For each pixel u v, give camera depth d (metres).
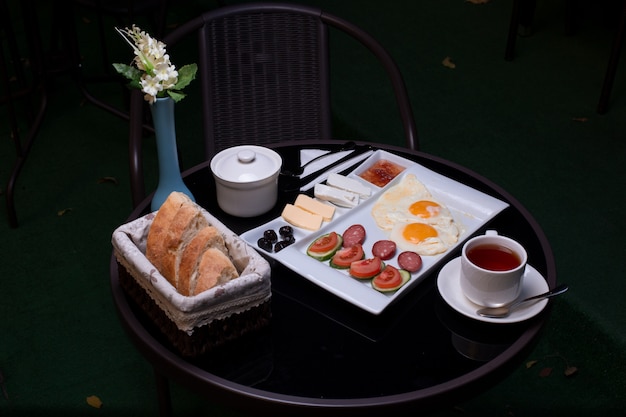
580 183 2.73
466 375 1.21
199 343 1.22
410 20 3.81
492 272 1.25
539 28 3.73
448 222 1.51
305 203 1.54
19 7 4.24
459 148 2.93
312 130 2.19
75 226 2.81
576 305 2.24
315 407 1.16
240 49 2.12
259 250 1.43
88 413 2.10
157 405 2.12
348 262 1.41
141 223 1.36
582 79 3.34
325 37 2.14
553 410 2.16
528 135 3.00
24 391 2.16
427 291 1.39
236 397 1.18
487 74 3.39
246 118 2.15
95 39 3.96
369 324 1.31
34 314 2.43
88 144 3.26
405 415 1.18
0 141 3.29
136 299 1.33
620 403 2.17
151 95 1.40
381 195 1.59
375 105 3.19
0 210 2.89
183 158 3.15
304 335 1.29
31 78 3.67
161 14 2.86
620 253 2.41
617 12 3.61
